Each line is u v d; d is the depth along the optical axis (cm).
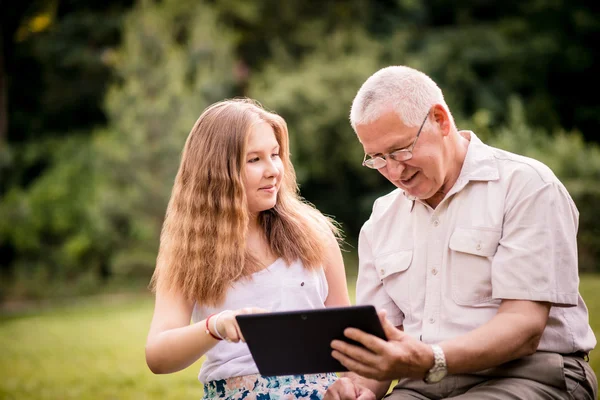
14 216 1714
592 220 1243
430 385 270
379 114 258
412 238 284
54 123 2006
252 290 285
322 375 283
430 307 271
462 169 272
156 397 545
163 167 1605
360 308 220
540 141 1516
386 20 1989
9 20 1962
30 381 655
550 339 260
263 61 1927
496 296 255
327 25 1942
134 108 1625
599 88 1964
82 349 835
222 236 285
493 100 1831
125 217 1606
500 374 258
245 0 1906
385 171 268
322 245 301
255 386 274
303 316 225
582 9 1919
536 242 254
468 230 266
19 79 2006
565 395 254
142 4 1764
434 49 1845
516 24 1923
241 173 288
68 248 1656
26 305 1518
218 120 294
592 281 995
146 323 1026
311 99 1744
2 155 1850
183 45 1847
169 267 289
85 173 1806
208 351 281
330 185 1845
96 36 1925
